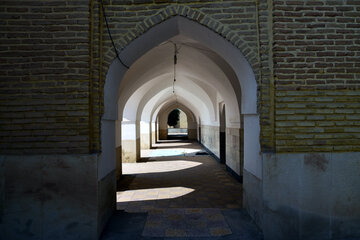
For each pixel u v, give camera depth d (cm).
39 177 325
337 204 334
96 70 341
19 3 331
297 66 337
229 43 359
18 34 329
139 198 559
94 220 324
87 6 333
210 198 556
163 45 572
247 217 394
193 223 375
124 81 591
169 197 564
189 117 2361
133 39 356
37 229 325
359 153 337
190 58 687
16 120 327
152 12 356
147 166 973
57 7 333
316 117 336
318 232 333
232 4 355
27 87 328
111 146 403
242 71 385
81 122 328
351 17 342
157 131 2248
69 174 325
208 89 1072
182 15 357
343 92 337
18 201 325
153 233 345
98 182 331
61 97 328
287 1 342
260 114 345
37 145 327
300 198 333
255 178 367
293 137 334
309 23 340
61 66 329
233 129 785
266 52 346
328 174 335
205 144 1560
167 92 1436
